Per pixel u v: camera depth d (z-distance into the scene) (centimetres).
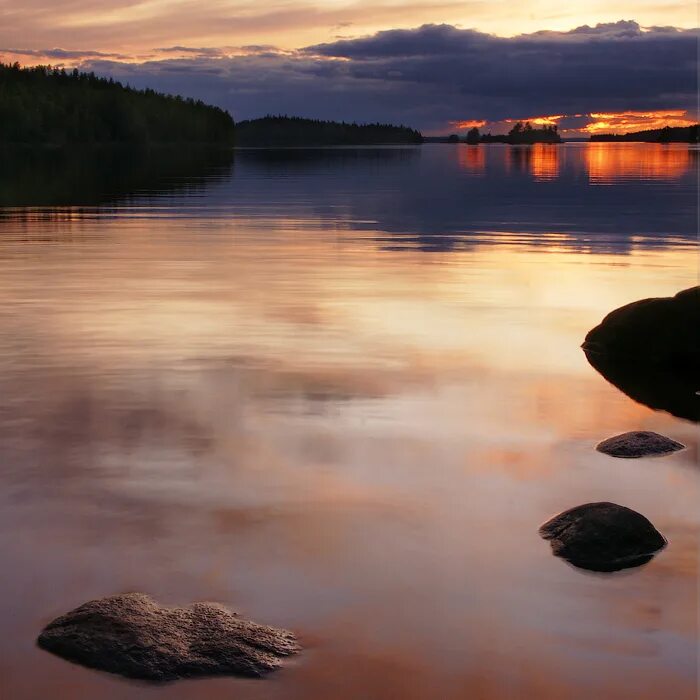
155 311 818
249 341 703
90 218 1777
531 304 884
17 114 11575
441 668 261
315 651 269
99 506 375
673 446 464
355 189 2783
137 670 257
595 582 315
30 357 644
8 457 434
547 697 247
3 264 1120
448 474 420
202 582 310
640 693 250
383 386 580
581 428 504
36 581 309
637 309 713
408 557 331
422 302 883
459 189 2747
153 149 10719
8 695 247
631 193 2488
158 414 511
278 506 378
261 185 3031
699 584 315
